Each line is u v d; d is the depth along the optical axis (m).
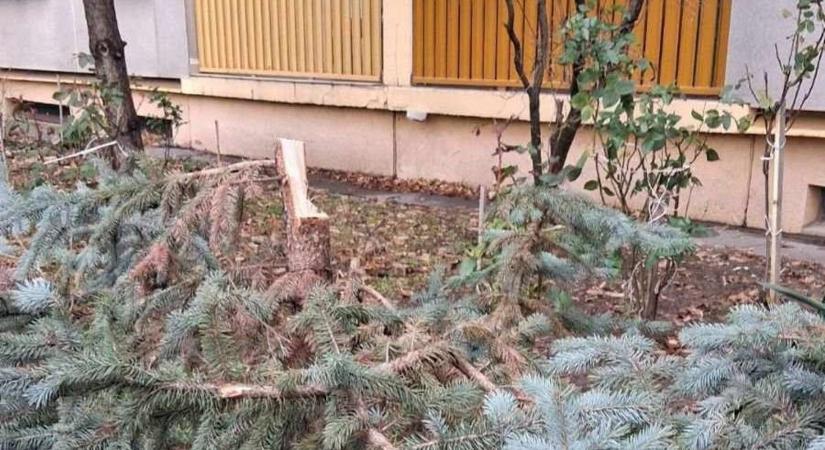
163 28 8.90
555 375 1.54
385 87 7.16
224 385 1.31
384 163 7.51
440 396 1.39
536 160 3.23
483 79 6.55
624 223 1.99
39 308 1.71
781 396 1.25
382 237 5.27
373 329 1.62
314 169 7.97
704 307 3.80
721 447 1.16
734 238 5.11
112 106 4.98
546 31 3.37
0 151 5.22
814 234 5.12
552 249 2.07
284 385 1.31
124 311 1.71
